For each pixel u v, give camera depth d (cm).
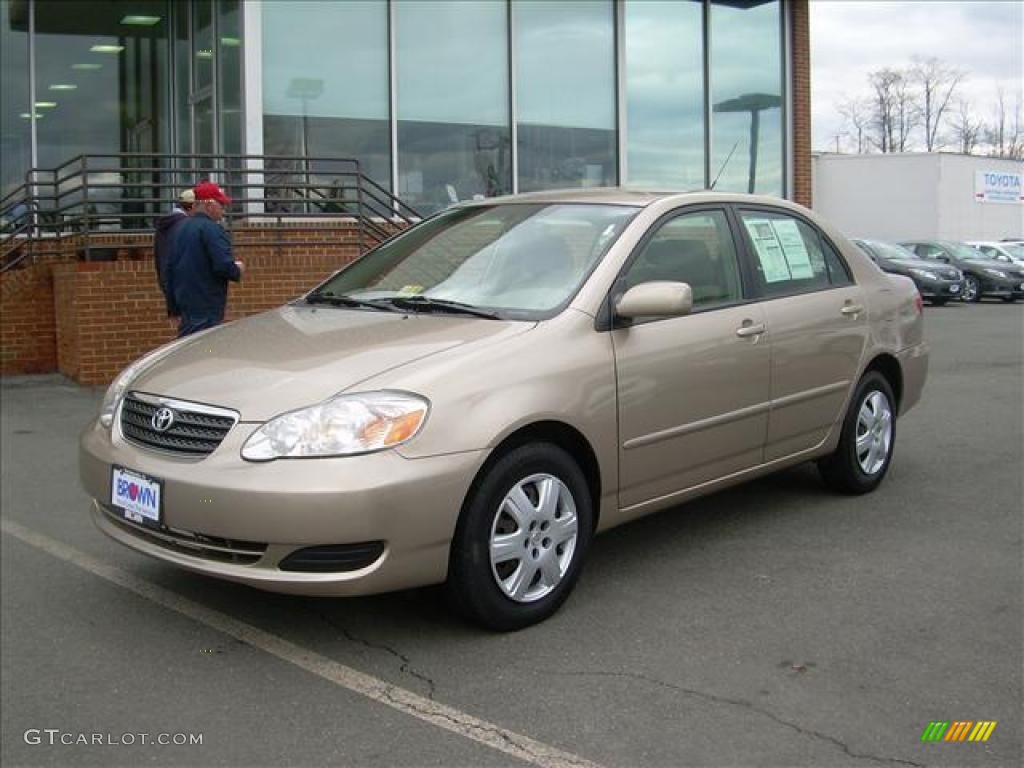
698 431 465
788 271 539
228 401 373
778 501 584
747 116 1551
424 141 1282
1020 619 416
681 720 334
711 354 468
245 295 1023
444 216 542
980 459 690
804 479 632
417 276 486
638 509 448
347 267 538
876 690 355
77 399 914
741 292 504
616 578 461
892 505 577
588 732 327
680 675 366
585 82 1398
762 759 312
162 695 356
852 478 580
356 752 317
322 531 346
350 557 353
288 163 1201
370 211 1198
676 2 1466
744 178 1557
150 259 989
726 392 478
